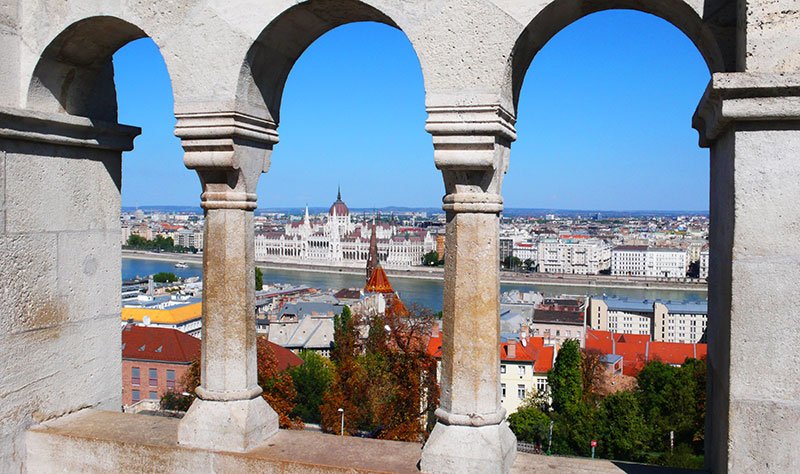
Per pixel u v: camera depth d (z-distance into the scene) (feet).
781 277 13.98
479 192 16.89
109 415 21.72
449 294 17.33
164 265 654.53
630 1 16.83
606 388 197.16
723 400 15.20
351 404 124.67
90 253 22.35
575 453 165.17
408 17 16.85
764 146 14.02
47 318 20.89
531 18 15.97
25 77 20.25
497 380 17.20
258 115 19.24
